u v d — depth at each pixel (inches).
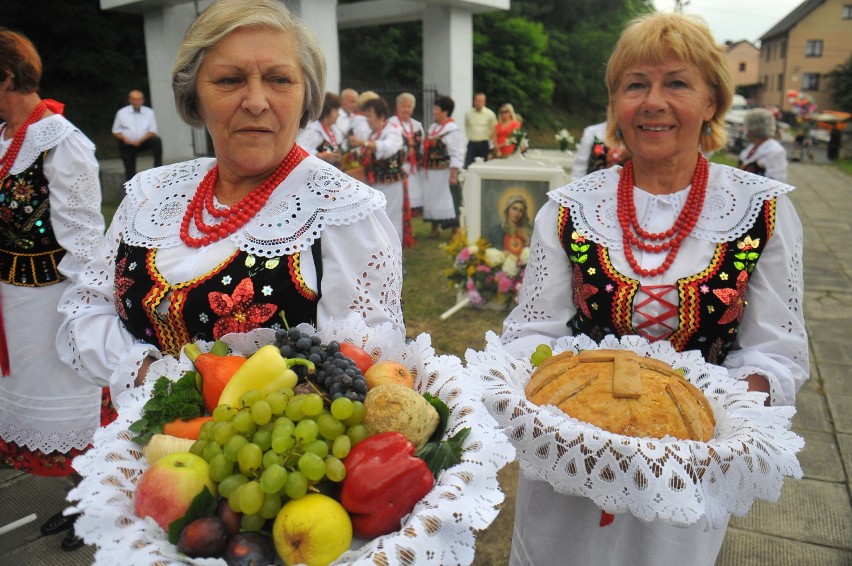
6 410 120.3
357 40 896.3
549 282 82.7
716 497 57.1
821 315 252.1
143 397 57.8
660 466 55.6
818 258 340.5
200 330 66.4
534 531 78.8
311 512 42.9
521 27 1075.9
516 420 60.6
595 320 79.3
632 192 81.0
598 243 79.4
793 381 73.2
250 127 64.8
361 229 68.5
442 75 546.6
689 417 62.3
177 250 69.0
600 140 235.9
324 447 45.9
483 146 473.1
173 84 68.4
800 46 2529.5
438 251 356.8
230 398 51.9
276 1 66.4
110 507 44.9
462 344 219.9
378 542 42.5
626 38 76.8
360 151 331.3
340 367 53.7
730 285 74.7
